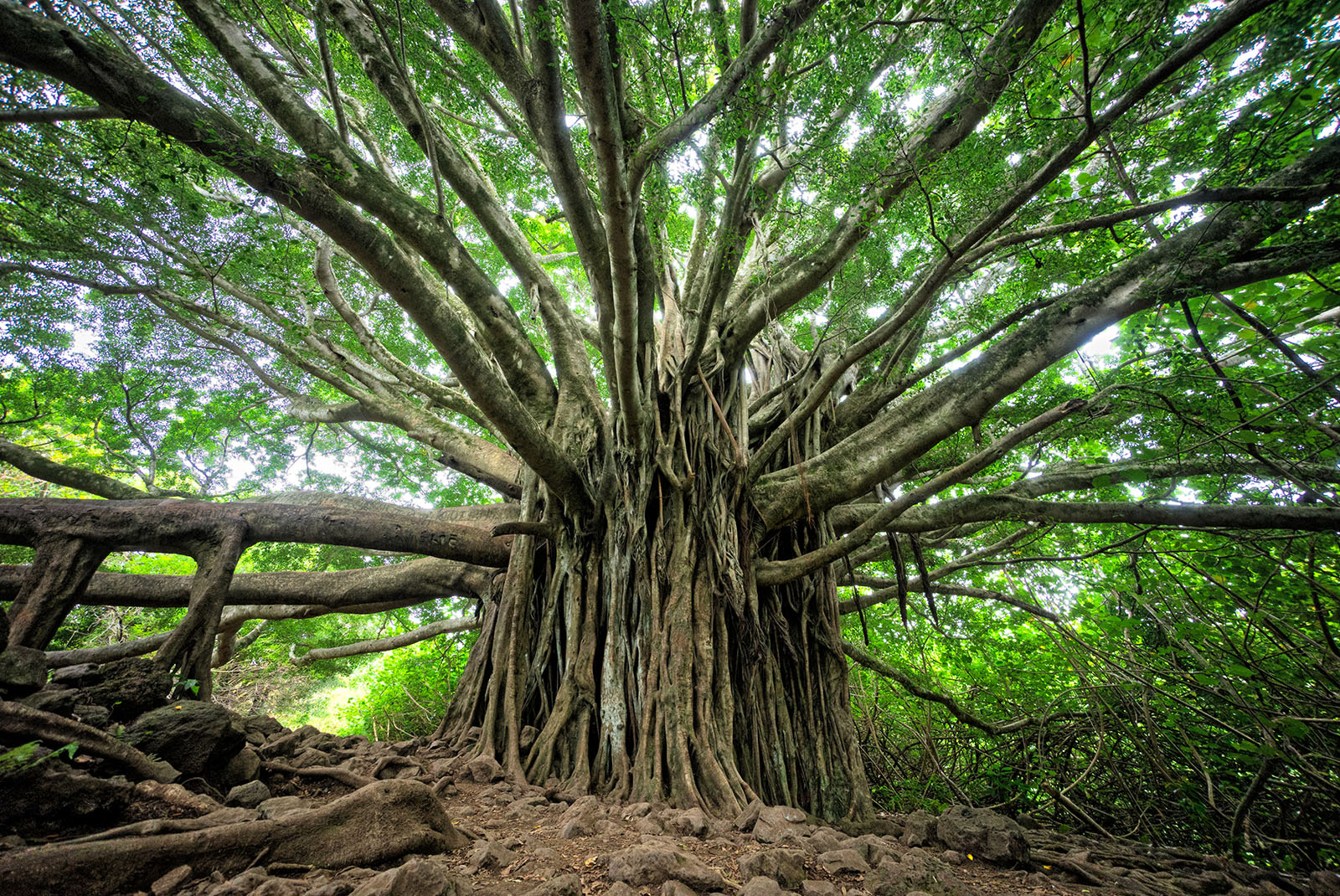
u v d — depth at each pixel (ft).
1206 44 11.46
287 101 16.57
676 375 21.68
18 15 13.32
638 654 19.16
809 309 24.47
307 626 44.62
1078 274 19.49
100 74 13.83
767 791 17.95
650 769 16.94
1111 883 12.44
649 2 16.71
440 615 40.27
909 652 34.81
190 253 21.49
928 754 28.07
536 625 23.03
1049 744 27.04
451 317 16.70
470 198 21.70
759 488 21.15
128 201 19.95
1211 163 15.12
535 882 9.40
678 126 13.93
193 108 14.65
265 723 17.51
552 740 18.79
